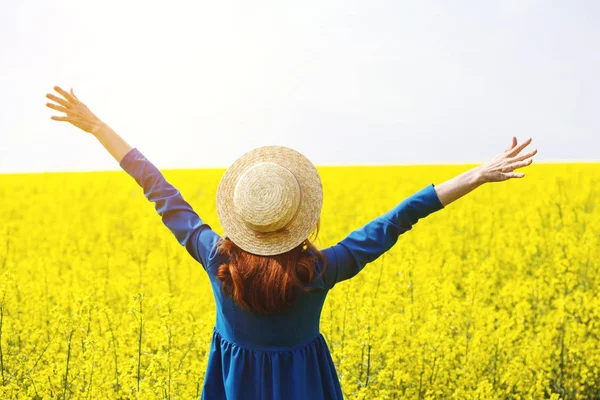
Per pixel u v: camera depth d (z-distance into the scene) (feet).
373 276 21.83
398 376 15.83
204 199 49.52
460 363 17.81
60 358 17.44
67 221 43.39
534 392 16.62
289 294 8.40
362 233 8.71
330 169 80.94
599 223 33.09
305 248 8.70
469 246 32.27
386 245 8.66
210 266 8.76
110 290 24.66
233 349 8.93
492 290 24.23
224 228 8.53
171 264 27.66
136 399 14.89
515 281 26.50
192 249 9.04
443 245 32.24
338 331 18.06
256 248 8.36
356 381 16.07
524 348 17.93
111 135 9.63
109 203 50.90
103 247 34.63
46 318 21.13
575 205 40.83
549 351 18.04
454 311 19.22
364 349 16.08
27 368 16.49
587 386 17.71
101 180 66.23
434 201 8.55
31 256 32.14
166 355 15.83
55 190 58.08
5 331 18.22
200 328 18.20
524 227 35.45
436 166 84.28
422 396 16.39
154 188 9.40
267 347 8.80
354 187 56.13
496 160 8.56
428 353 16.94
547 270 24.94
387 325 17.74
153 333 17.93
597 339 19.53
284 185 8.23
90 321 17.95
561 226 33.30
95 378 15.83
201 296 23.39
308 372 8.93
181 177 64.69
